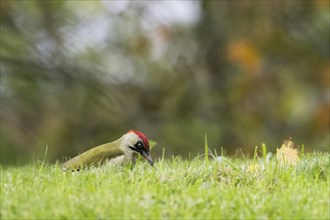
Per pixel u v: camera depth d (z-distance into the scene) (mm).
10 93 25812
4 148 24641
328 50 27328
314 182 10305
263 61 25969
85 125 26250
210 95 27062
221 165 10844
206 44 27562
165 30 25688
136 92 26781
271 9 26234
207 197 9227
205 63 27516
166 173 10445
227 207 8961
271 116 25750
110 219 8633
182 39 26297
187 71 26734
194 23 27406
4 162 23141
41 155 25156
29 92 25984
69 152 25766
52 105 26188
